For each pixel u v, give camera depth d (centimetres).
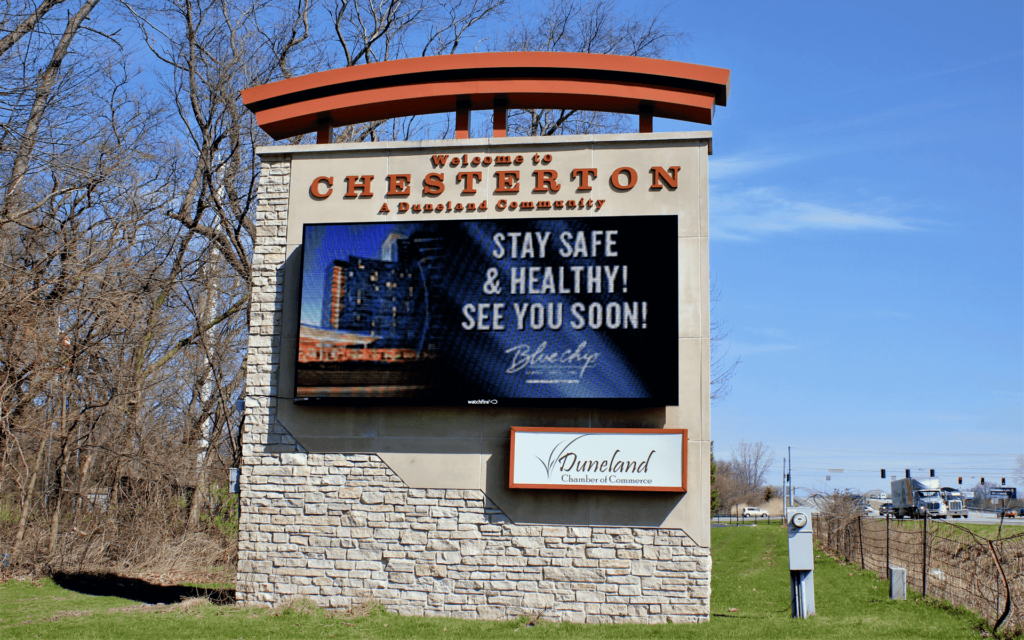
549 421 1240
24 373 1733
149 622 1161
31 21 1812
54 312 1778
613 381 1210
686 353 1227
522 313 1248
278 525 1278
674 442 1195
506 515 1231
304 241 1306
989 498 8075
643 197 1277
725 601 1510
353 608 1217
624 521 1203
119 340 2130
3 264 1675
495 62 1330
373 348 1273
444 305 1268
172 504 2125
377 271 1290
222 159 2438
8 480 1823
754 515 8150
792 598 1222
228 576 1836
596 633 1089
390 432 1277
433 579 1231
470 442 1255
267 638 1062
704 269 1245
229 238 2436
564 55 1318
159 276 2252
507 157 1321
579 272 1244
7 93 1703
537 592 1205
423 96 1349
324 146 1365
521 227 1270
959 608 1276
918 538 1742
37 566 1706
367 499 1265
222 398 2400
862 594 1551
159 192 2291
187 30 2380
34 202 1916
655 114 1357
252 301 1347
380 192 1345
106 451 2008
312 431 1294
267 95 1388
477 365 1246
